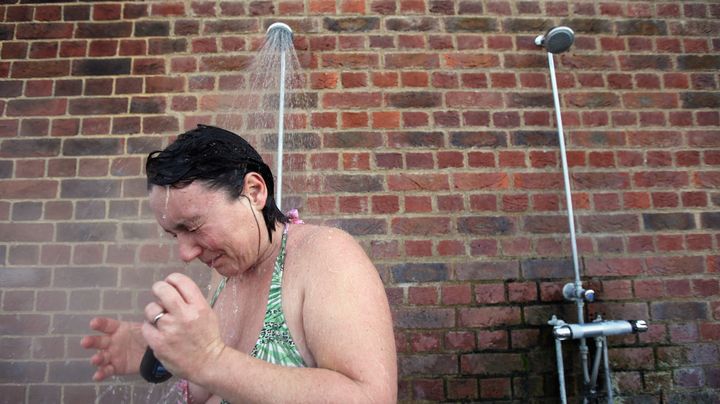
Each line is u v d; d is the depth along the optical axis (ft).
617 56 7.47
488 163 7.00
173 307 2.54
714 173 7.15
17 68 7.16
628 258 6.84
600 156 7.12
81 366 6.40
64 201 6.78
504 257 6.76
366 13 7.41
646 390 6.52
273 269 3.28
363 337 2.66
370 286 2.91
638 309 6.71
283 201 6.81
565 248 6.83
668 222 6.96
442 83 7.23
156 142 6.98
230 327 3.48
